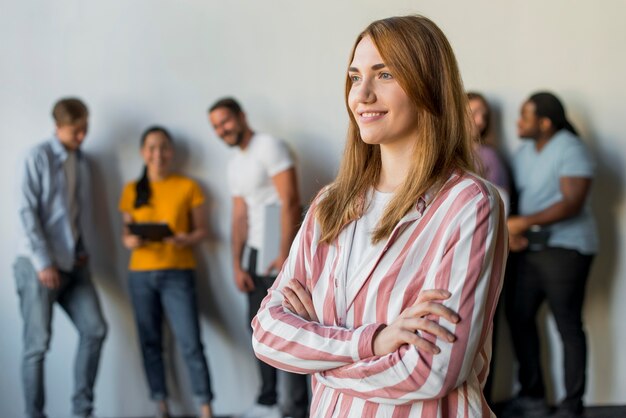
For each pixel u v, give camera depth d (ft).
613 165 12.98
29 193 12.28
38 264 12.13
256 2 13.16
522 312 12.48
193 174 13.38
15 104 13.35
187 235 12.82
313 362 4.20
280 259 12.10
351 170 4.61
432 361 3.85
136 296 12.78
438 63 4.25
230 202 13.42
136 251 12.78
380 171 4.58
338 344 4.12
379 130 4.26
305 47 13.19
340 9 13.12
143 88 13.33
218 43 13.25
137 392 13.61
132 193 13.10
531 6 12.96
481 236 3.98
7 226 13.33
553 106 12.26
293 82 13.23
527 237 12.21
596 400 13.11
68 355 13.51
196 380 12.72
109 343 13.60
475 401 4.10
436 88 4.25
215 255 13.48
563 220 12.12
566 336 12.18
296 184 12.35
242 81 13.26
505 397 13.17
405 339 3.91
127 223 12.56
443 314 3.88
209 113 12.48
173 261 12.73
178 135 13.37
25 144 13.37
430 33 4.27
